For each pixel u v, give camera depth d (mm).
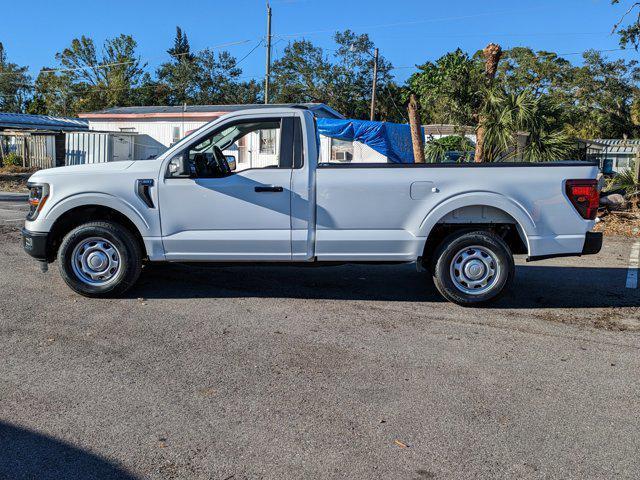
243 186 6148
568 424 3785
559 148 13688
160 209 6211
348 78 48562
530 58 45219
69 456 3348
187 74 54375
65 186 6238
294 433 3621
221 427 3688
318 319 5879
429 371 4609
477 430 3689
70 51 58281
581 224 6148
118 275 6336
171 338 5270
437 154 16219
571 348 5164
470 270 6227
